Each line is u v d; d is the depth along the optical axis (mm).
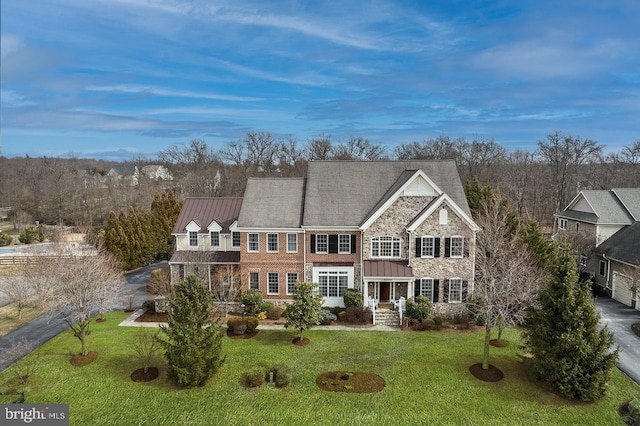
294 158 95125
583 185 82562
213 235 39312
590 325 21203
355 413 20531
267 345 28188
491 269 27484
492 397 21828
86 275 27766
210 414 20422
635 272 34812
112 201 90625
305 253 35625
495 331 30734
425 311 31547
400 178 37562
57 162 120688
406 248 34688
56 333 30469
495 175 88875
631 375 24406
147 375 23750
